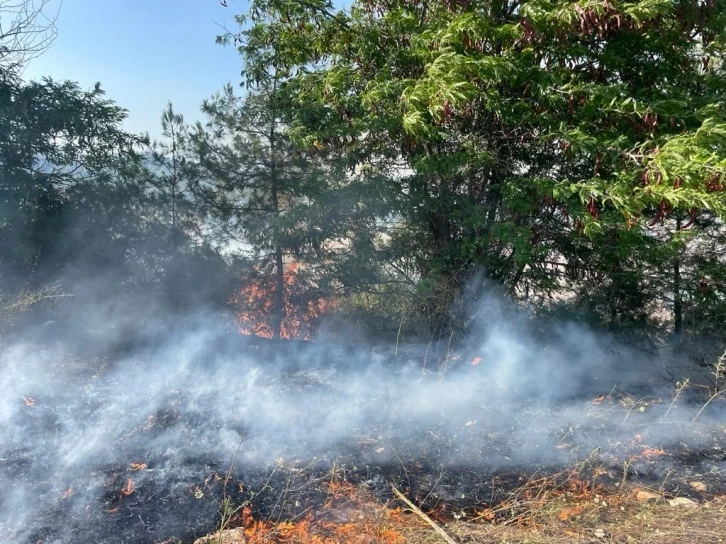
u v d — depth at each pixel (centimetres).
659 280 724
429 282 636
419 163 592
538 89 567
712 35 598
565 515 340
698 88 650
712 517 345
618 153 535
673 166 471
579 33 541
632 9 488
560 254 691
